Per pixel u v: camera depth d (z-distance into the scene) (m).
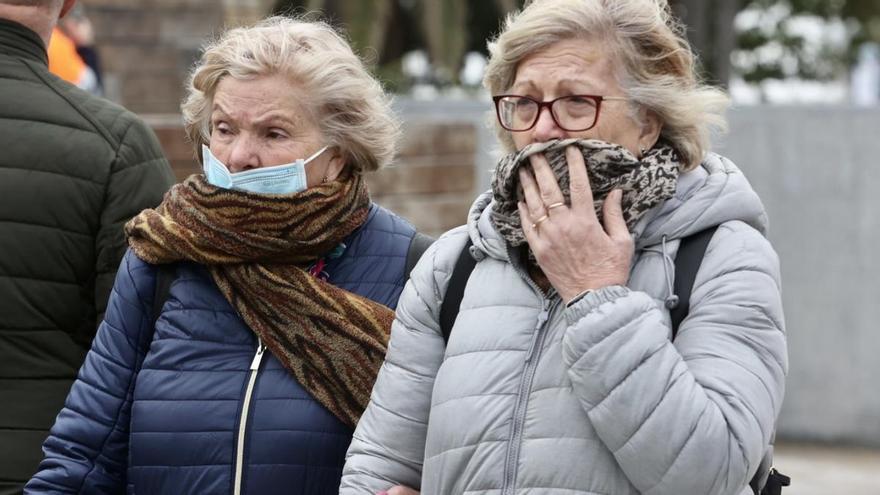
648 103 3.69
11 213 4.71
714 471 3.38
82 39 10.21
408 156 9.45
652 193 3.61
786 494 11.23
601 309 3.46
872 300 13.30
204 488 4.14
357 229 4.46
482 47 23.55
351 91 4.34
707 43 22.88
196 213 4.25
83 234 4.78
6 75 4.84
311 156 4.29
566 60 3.66
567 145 3.61
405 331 3.94
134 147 4.88
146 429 4.18
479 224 3.83
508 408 3.57
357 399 4.21
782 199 13.41
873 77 26.14
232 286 4.24
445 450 3.65
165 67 11.95
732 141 13.43
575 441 3.49
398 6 22.50
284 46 4.28
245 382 4.19
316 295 4.23
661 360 3.41
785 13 25.61
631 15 3.71
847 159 13.30
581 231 3.55
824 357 13.41
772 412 3.50
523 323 3.64
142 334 4.32
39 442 4.73
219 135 4.31
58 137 4.79
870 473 12.13
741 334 3.52
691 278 3.61
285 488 4.13
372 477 3.89
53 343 4.78
